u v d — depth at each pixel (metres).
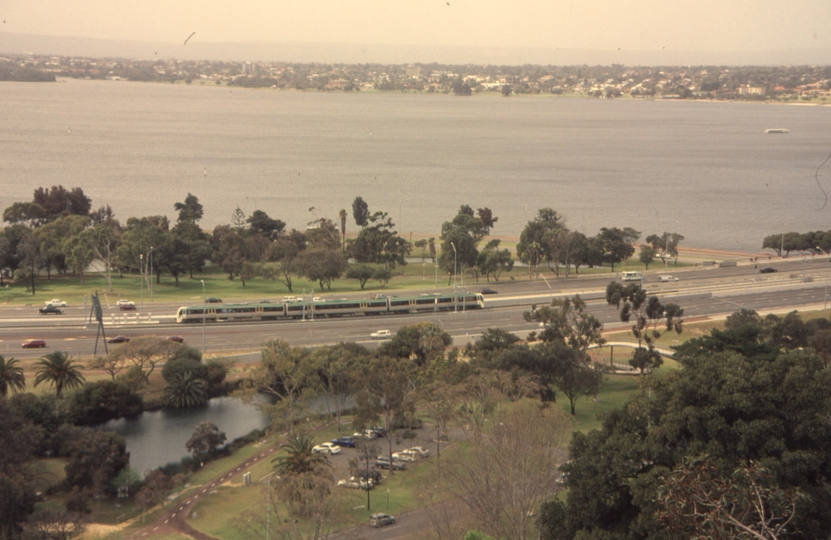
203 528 98.75
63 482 112.50
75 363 151.12
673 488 61.25
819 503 69.81
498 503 87.69
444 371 137.75
